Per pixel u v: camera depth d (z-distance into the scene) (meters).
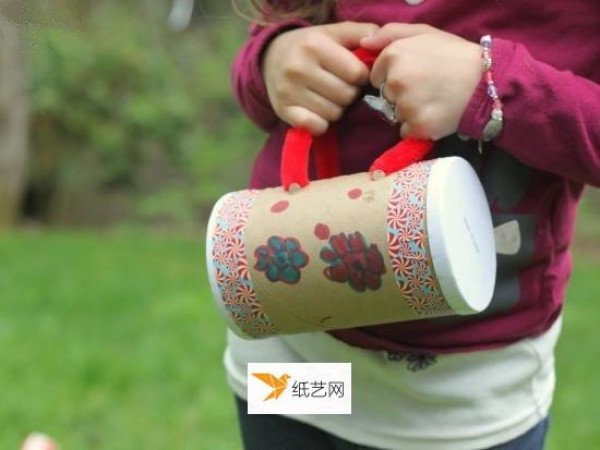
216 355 4.43
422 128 1.43
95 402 3.81
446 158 1.40
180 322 5.02
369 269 1.36
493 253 1.46
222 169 10.39
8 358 4.30
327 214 1.39
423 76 1.42
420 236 1.33
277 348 1.73
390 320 1.41
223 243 1.45
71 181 10.02
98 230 9.20
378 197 1.37
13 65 8.66
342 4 1.66
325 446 1.70
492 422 1.60
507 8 1.53
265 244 1.42
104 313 5.24
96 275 6.25
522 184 1.55
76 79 9.81
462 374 1.59
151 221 10.01
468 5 1.54
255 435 1.76
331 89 1.51
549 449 3.41
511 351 1.59
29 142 9.80
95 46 9.90
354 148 1.60
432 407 1.61
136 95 10.14
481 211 1.43
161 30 11.02
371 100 1.48
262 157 1.77
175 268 6.60
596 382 4.19
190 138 10.23
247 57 1.69
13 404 3.72
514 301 1.58
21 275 6.18
